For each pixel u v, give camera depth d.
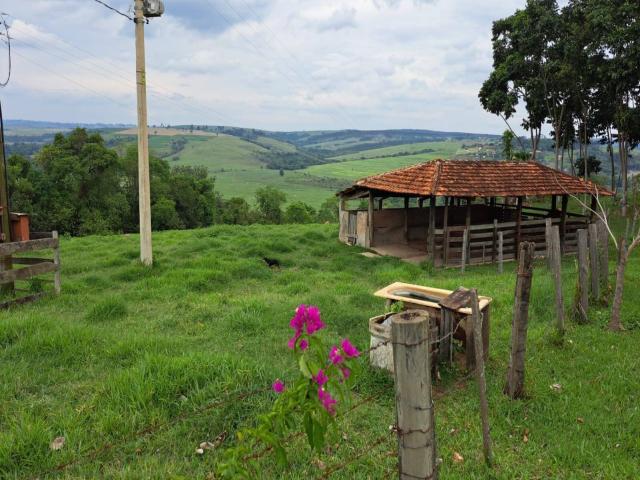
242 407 5.17
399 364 3.14
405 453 3.22
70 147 47.56
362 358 6.62
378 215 19.20
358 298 10.01
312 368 2.98
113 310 8.91
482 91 32.66
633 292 10.71
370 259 16.02
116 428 4.88
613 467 4.54
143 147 13.01
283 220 66.00
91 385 5.86
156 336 7.49
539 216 19.81
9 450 4.36
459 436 5.09
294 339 3.11
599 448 4.89
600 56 25.34
